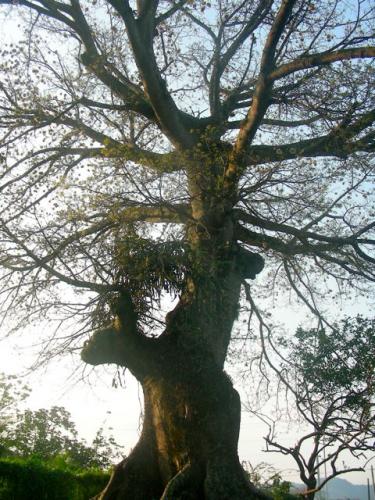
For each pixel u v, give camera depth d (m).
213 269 13.60
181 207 14.78
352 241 16.23
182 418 13.01
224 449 12.71
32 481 14.48
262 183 14.51
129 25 14.21
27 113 16.00
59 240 14.16
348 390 16.34
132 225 14.01
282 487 18.34
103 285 13.47
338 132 15.30
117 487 13.09
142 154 14.62
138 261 13.20
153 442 13.34
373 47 14.48
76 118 16.17
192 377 13.30
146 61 14.51
